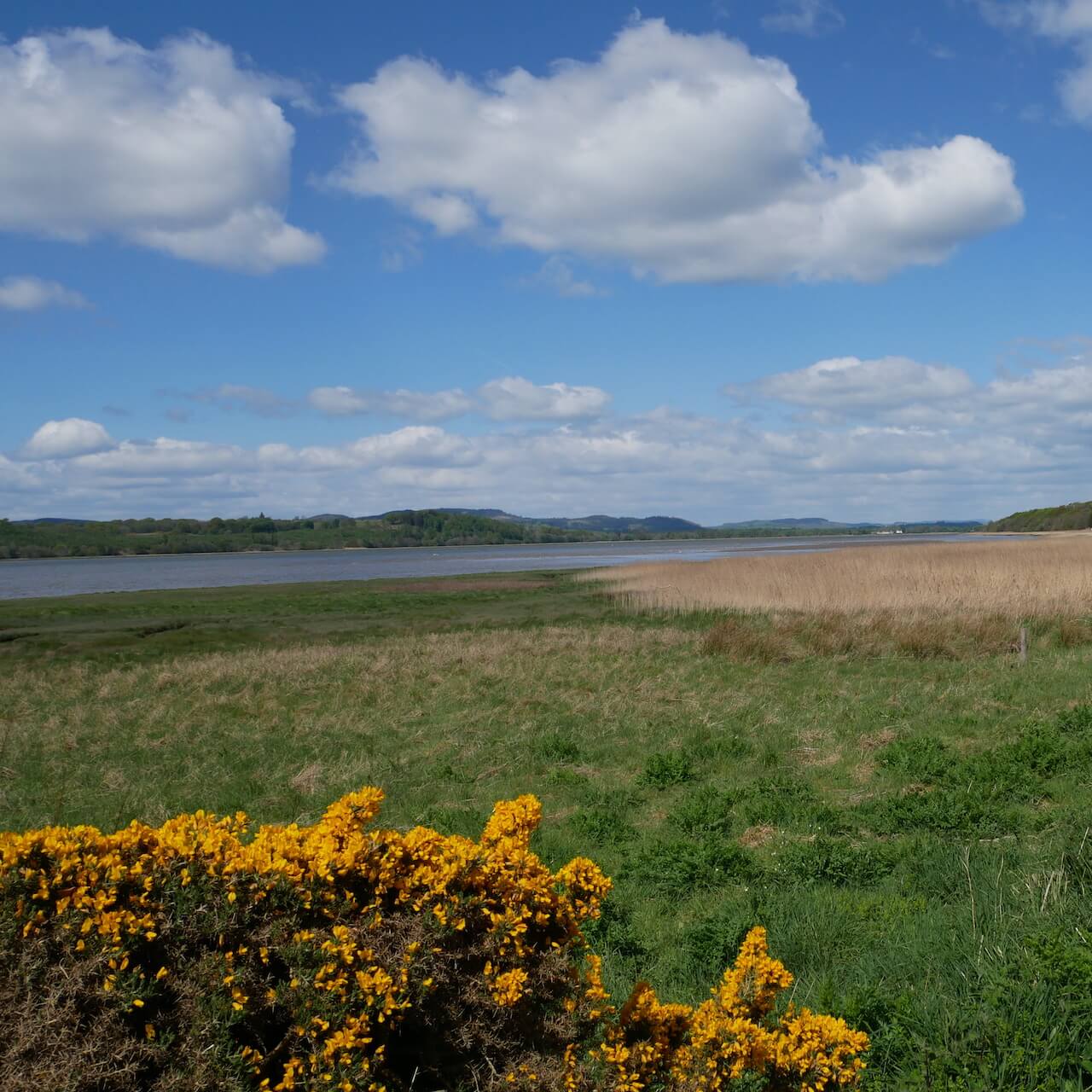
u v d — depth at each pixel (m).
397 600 39.38
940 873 6.43
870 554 46.44
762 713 12.98
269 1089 2.98
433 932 3.21
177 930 3.01
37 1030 2.71
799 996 4.81
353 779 10.35
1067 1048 3.93
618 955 5.53
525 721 13.05
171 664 20.72
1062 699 13.00
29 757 11.88
